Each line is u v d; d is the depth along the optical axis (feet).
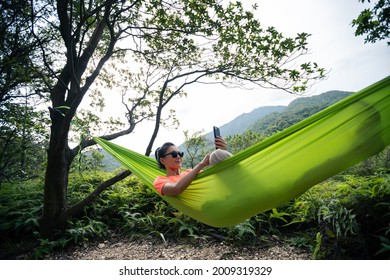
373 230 11.27
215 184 6.66
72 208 15.56
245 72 15.33
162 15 14.88
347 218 11.39
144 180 8.30
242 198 6.49
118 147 10.39
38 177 23.95
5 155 19.97
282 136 6.05
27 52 15.03
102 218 18.30
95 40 17.13
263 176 6.37
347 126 5.74
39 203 18.98
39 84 18.62
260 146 6.20
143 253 13.78
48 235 15.28
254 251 13.25
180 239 15.42
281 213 15.12
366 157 5.85
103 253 14.02
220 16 14.32
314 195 15.19
